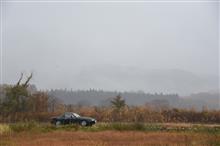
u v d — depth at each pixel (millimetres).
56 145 24547
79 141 27016
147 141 26969
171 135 31250
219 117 59781
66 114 46031
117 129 39281
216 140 25938
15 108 68500
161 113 62375
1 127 36344
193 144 24516
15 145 25031
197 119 60719
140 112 62688
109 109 65438
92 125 44250
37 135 32750
